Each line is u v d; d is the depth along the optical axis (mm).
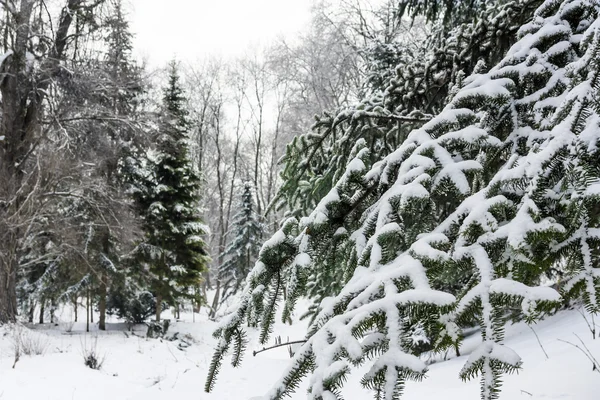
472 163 1404
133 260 14984
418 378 941
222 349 1454
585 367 2600
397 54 7195
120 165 15086
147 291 15781
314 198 3211
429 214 1581
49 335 11102
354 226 1630
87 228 13352
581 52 1687
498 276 1171
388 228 1317
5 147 11820
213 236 31875
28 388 6574
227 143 31047
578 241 1132
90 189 12414
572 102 1303
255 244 21438
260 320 1436
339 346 1041
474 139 1466
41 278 14031
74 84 12250
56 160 11352
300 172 3209
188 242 15422
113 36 13812
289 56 24406
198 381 7633
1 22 11422
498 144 1477
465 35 3408
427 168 1421
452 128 1617
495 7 4367
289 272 1464
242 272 20938
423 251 1155
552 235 1091
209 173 32844
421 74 3838
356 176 1599
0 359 7906
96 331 13891
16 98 12078
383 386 986
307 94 24609
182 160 15930
